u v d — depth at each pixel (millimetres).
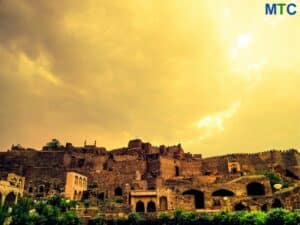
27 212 63719
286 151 110312
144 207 76750
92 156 120750
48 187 100688
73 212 68250
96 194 94250
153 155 115750
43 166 115875
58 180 105875
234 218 58500
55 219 62969
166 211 70438
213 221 60781
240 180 80875
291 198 69312
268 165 108688
